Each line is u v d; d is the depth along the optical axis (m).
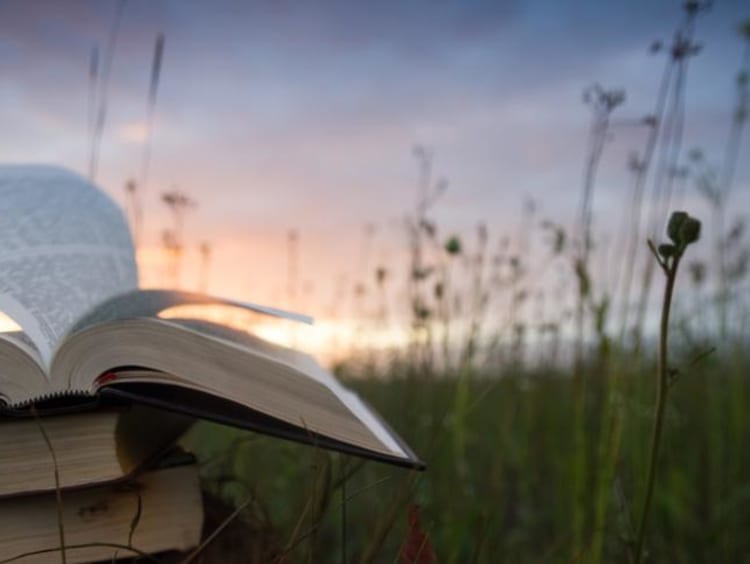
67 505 0.69
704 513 1.84
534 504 1.83
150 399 0.65
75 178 1.06
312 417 0.67
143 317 0.66
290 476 1.52
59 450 0.65
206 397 0.71
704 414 2.04
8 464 0.64
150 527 0.73
